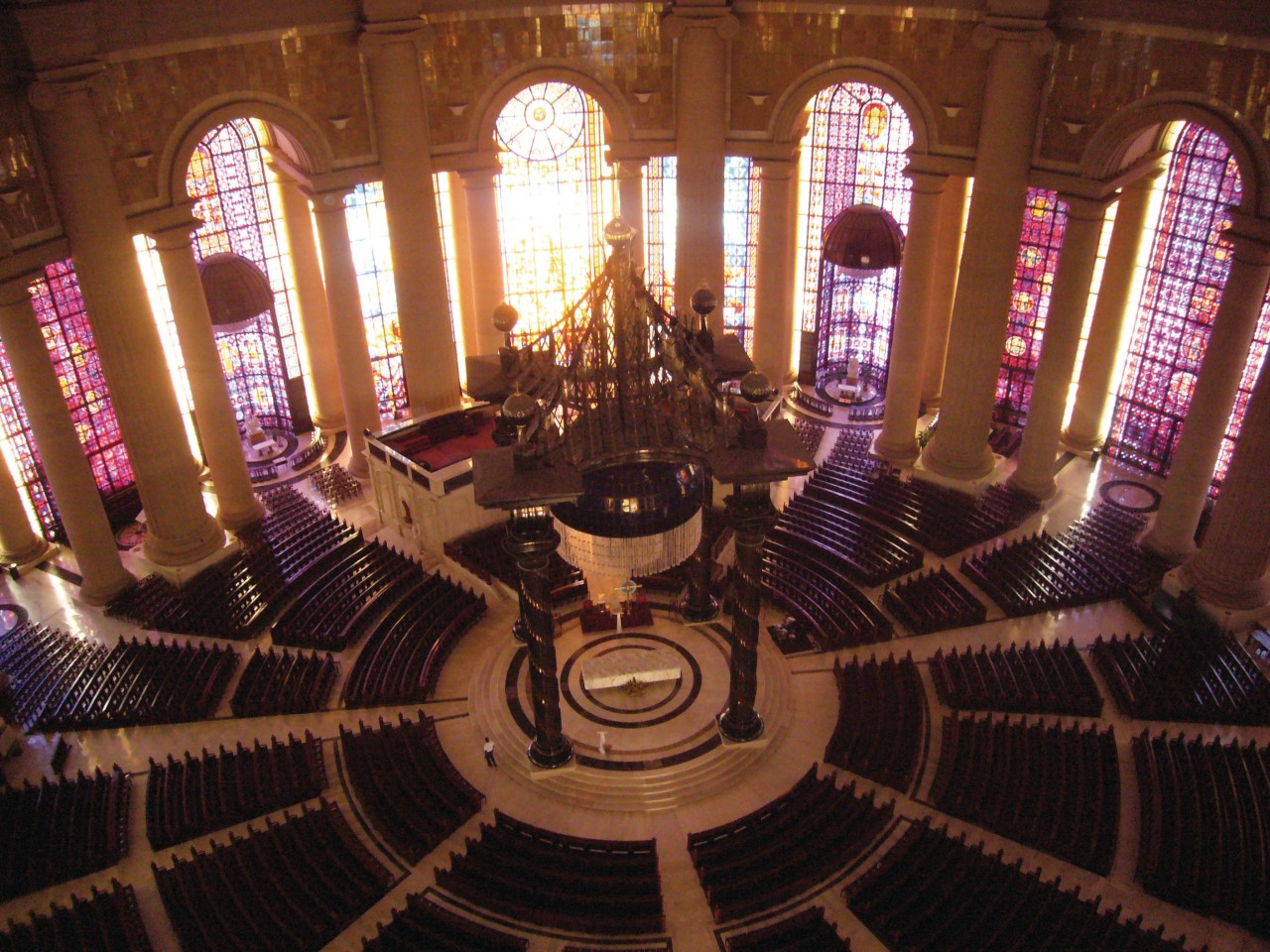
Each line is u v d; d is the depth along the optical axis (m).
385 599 28.50
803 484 33.53
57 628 27.86
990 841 20.86
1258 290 24.47
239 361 37.09
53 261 24.80
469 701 25.33
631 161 31.72
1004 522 30.47
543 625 21.02
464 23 28.83
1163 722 23.61
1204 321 30.91
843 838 20.81
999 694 24.09
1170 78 23.92
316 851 20.66
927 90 28.17
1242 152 23.08
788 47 29.34
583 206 37.94
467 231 36.03
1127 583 27.77
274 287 36.22
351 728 24.56
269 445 36.53
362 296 37.44
